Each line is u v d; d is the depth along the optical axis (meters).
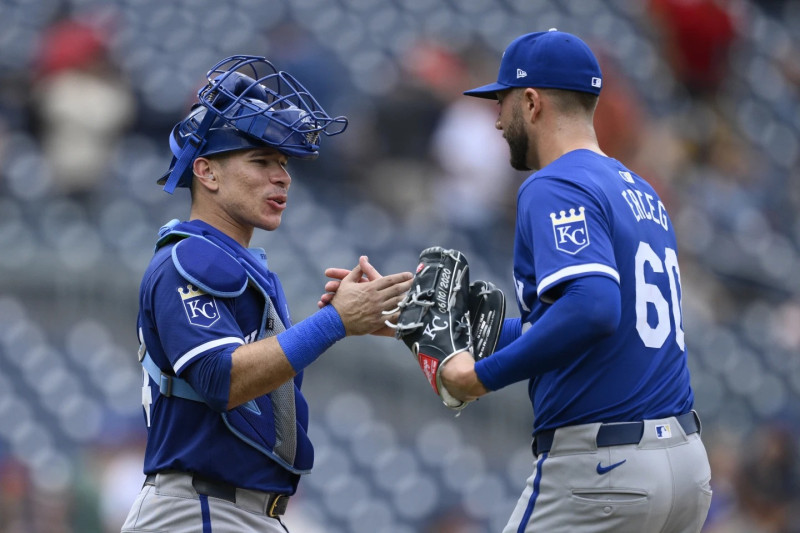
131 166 36.22
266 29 43.97
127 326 32.16
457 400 11.55
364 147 38.00
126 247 34.12
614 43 47.75
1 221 34.09
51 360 31.30
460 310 11.91
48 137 36.12
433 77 40.47
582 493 11.27
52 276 31.84
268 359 11.64
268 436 12.34
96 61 37.28
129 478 28.91
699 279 41.28
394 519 31.20
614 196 11.37
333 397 31.94
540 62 11.80
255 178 12.48
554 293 10.94
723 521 32.16
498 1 47.84
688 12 47.56
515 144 12.12
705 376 38.31
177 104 38.44
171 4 43.75
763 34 52.62
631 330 11.29
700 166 46.25
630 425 11.18
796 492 34.47
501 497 31.83
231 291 11.99
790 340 40.94
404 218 37.12
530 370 10.84
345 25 44.66
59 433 30.41
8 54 38.62
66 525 28.20
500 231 37.72
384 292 12.02
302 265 34.91
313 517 30.67
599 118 41.16
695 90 47.59
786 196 47.47
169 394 12.23
